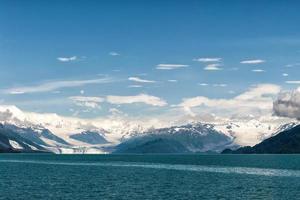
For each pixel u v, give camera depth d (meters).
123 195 149.62
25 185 179.00
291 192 156.38
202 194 152.25
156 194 152.38
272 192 156.62
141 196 147.38
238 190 163.12
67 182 193.00
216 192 157.38
